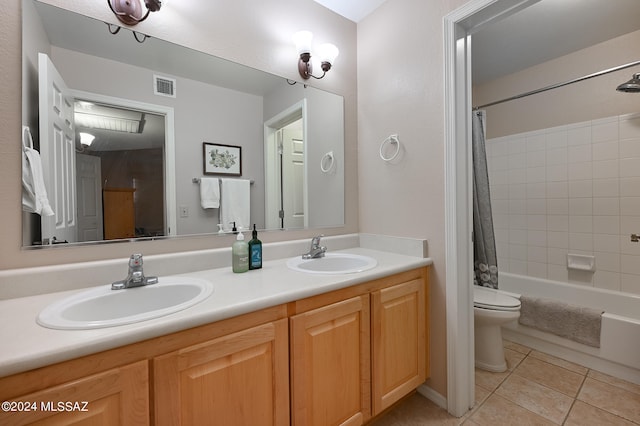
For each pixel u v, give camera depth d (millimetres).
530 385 1673
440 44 1496
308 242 1728
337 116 1930
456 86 1440
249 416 909
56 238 1065
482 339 1880
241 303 878
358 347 1232
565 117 2400
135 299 1025
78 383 637
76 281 1049
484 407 1500
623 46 2123
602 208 2207
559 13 1879
